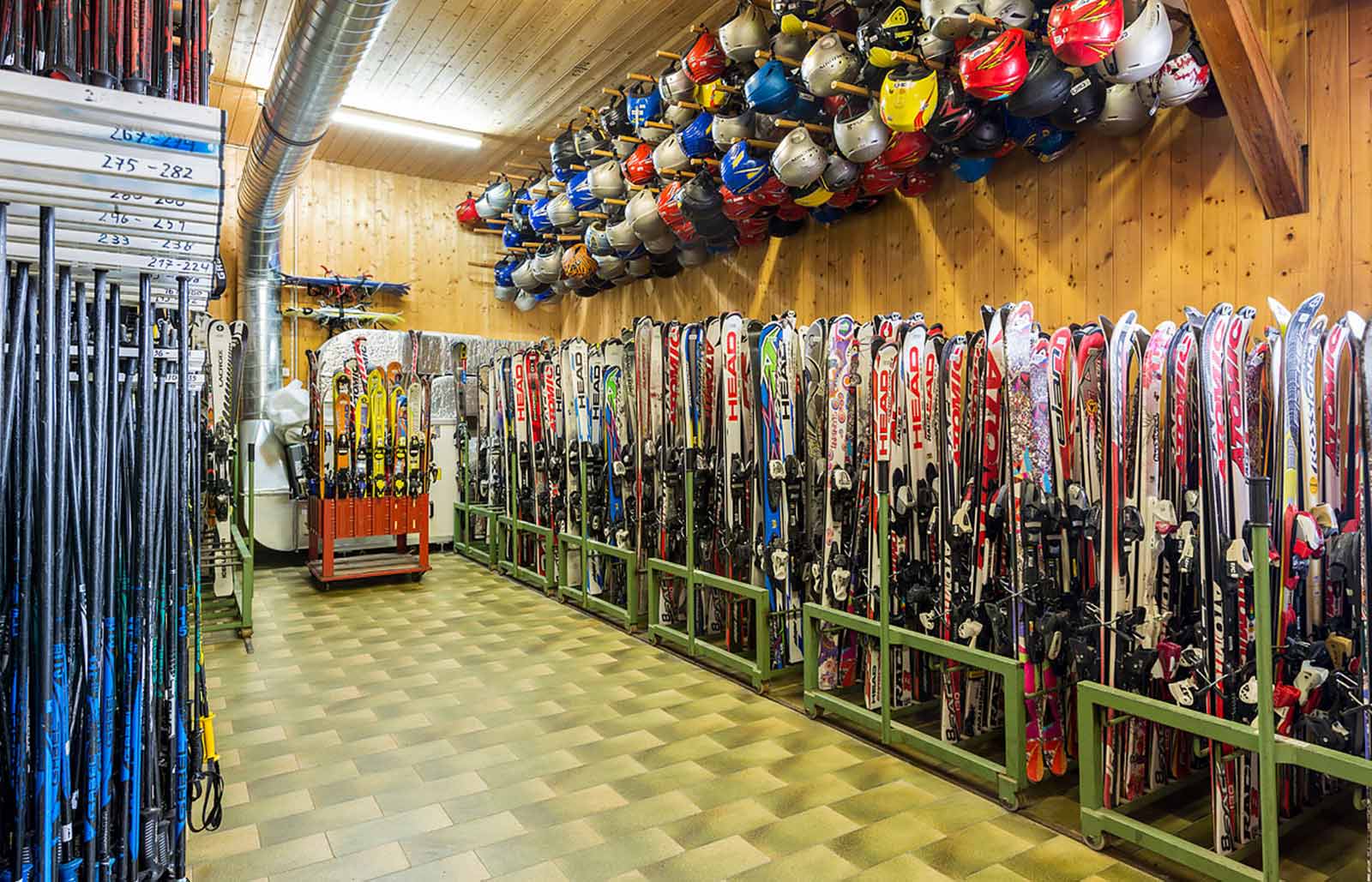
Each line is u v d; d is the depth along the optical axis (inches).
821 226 200.2
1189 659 80.4
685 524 155.8
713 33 163.3
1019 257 155.8
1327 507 77.0
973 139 133.0
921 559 113.5
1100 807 85.4
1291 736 78.3
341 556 253.1
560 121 245.6
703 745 112.0
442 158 281.7
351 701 130.0
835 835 87.4
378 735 115.8
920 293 175.8
